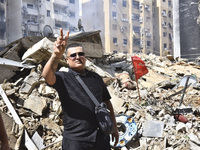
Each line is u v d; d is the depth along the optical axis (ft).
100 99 7.34
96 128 6.89
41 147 13.47
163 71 34.60
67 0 152.87
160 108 18.52
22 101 16.67
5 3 129.70
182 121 16.92
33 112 15.96
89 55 27.94
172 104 20.75
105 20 158.40
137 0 171.32
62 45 6.14
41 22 136.87
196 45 84.84
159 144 14.38
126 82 23.38
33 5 137.49
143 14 172.35
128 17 166.81
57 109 16.72
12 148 12.65
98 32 31.19
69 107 6.81
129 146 14.37
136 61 18.67
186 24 86.79
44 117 15.94
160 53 181.37
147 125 15.84
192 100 21.85
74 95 6.83
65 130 6.97
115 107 18.49
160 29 182.50
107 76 24.04
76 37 28.84
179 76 33.53
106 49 156.97
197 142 14.12
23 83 18.22
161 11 182.91
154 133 15.16
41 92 18.11
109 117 6.82
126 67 31.45
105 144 7.00
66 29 148.66
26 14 132.16
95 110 6.82
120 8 162.50
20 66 20.45
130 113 17.79
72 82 6.93
